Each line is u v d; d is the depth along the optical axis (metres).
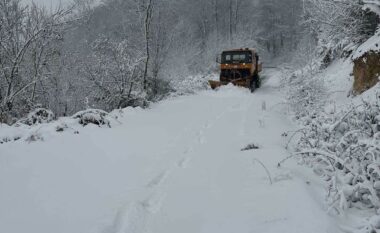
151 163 6.58
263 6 58.25
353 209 4.62
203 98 17.62
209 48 36.75
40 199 4.87
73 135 8.25
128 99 13.98
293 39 54.22
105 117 10.46
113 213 4.52
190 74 26.95
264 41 55.47
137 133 8.95
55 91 12.70
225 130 9.37
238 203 4.74
